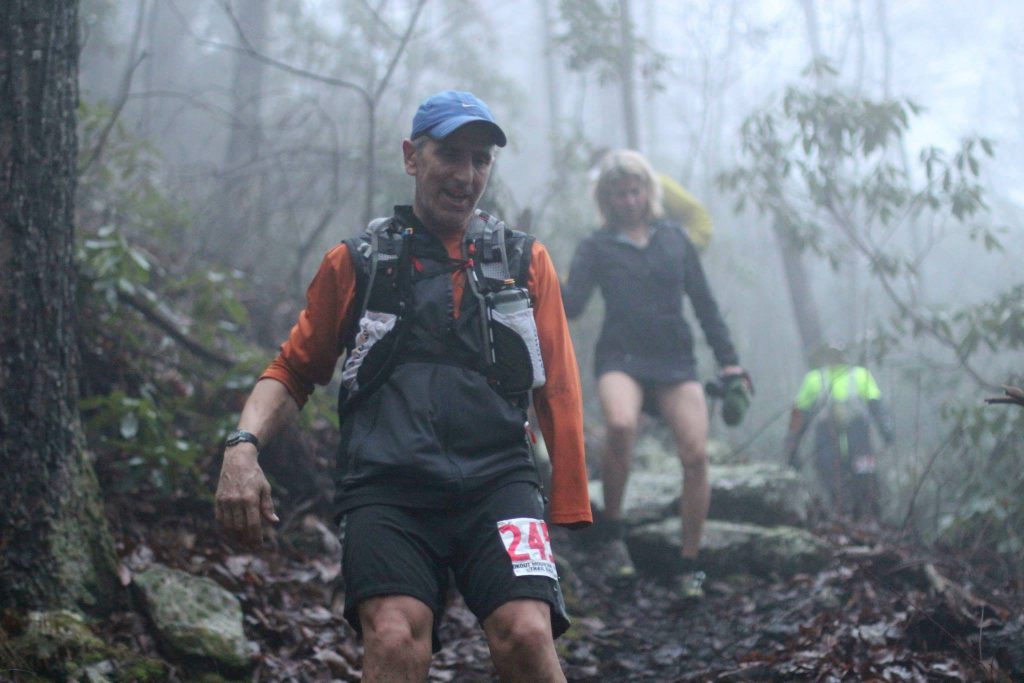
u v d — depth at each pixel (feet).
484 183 7.68
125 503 12.83
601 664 12.39
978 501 16.33
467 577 7.08
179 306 18.29
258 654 10.77
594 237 16.26
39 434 10.41
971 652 11.16
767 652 12.25
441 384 7.26
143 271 14.29
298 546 14.01
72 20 11.02
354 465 7.19
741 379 15.88
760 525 17.43
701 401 15.65
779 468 18.48
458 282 7.54
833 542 17.21
